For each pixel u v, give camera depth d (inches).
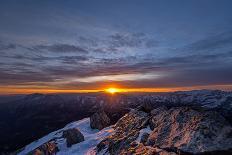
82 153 1515.7
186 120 1080.2
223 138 848.3
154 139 1073.5
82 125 2694.4
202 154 806.5
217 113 1037.8
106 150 1326.3
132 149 1095.0
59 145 1793.8
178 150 872.3
